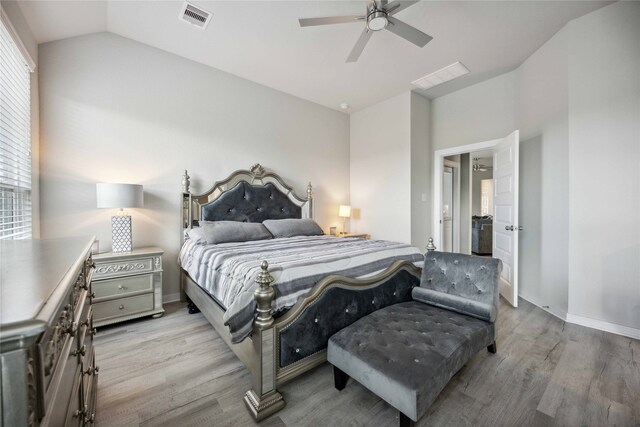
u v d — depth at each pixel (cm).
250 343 151
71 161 258
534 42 285
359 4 229
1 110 175
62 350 69
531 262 309
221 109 351
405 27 200
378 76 359
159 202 307
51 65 247
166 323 254
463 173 566
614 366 183
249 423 138
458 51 301
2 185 183
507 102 352
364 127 477
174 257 317
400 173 420
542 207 291
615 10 231
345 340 155
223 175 354
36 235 233
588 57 244
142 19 255
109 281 240
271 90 398
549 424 135
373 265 206
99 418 140
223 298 178
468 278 198
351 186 502
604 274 238
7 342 40
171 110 314
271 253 215
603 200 238
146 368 184
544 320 260
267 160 396
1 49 173
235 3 230
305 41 284
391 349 141
